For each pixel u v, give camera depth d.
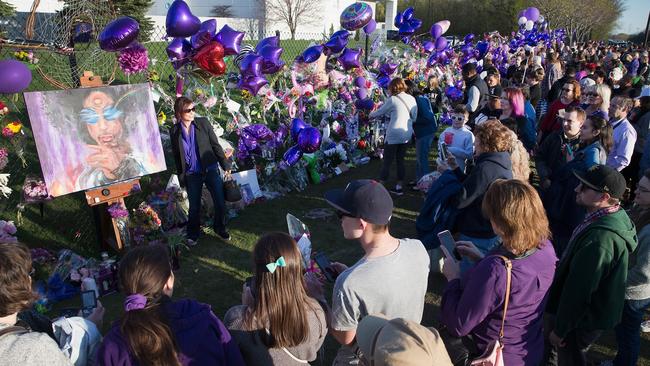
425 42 11.92
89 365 2.12
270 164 7.00
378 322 1.75
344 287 2.04
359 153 8.73
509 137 3.50
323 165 7.82
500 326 2.09
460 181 3.94
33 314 2.12
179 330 1.83
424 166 7.07
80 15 4.63
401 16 11.27
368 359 1.69
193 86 6.79
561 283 2.70
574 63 14.04
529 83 8.84
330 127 8.82
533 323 2.14
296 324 2.01
